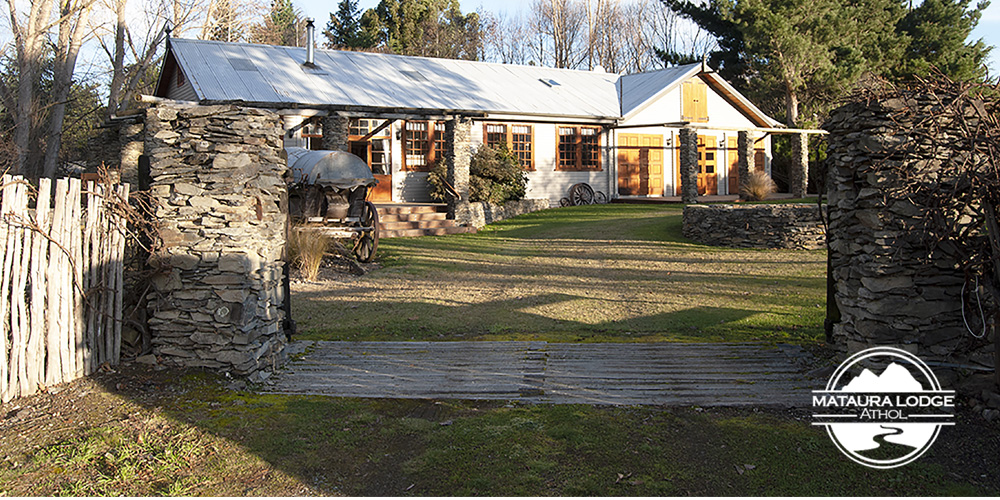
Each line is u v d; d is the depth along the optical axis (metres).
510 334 7.88
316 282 11.52
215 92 16.94
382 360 6.80
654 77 25.94
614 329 8.07
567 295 10.09
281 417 5.14
